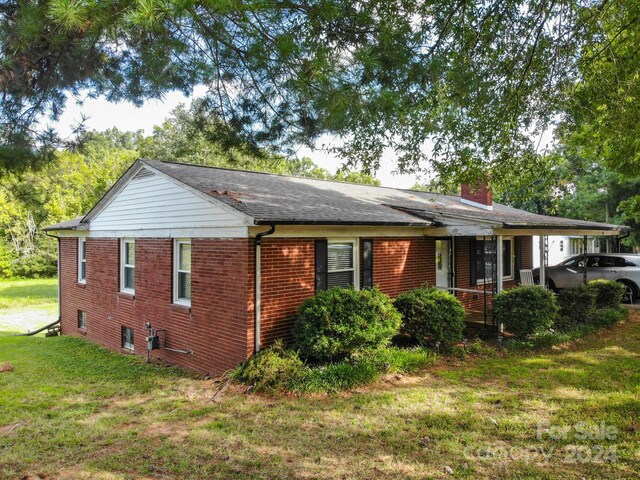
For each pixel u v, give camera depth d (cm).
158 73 519
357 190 1309
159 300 977
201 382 742
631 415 519
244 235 738
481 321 1034
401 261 1034
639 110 754
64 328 1489
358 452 441
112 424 534
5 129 535
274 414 547
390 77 525
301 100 562
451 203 1441
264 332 761
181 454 443
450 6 612
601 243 2512
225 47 494
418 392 615
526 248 1572
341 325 711
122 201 1133
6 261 3328
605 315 1077
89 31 369
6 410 598
